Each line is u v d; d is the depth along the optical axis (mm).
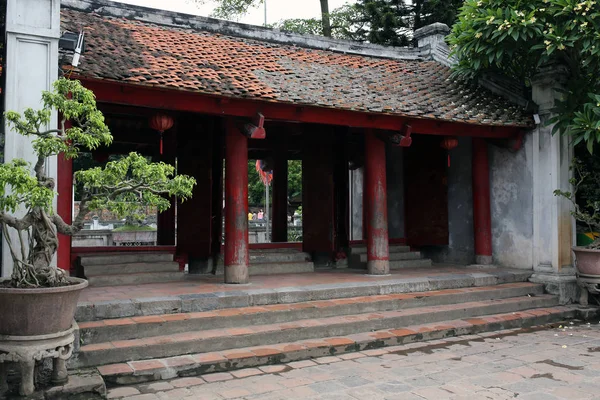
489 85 10969
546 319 8523
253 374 5684
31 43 5676
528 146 10242
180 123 9727
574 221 9969
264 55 10039
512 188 10594
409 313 7641
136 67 7164
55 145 4496
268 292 7477
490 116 9508
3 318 4488
